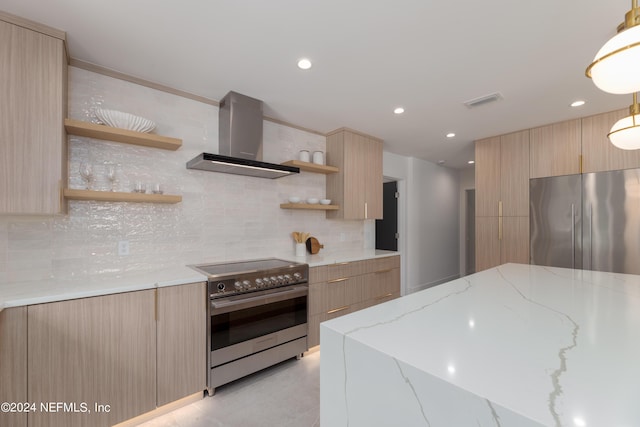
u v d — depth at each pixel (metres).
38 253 1.83
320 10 1.52
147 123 2.07
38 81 1.58
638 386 0.60
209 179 2.58
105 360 1.63
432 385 0.65
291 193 3.21
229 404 1.96
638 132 1.44
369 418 0.79
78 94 1.98
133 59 1.97
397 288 3.60
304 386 2.18
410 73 2.15
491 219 3.67
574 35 1.71
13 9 1.47
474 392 0.58
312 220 3.42
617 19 1.57
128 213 2.16
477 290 1.46
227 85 2.35
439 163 5.41
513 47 1.83
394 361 0.73
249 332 2.22
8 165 1.50
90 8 1.48
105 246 2.06
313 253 3.26
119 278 1.92
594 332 0.91
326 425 0.93
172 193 2.38
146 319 1.77
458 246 6.10
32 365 1.43
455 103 2.68
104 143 2.07
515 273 1.94
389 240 5.00
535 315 1.07
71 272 1.93
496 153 3.65
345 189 3.36
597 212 2.91
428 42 1.79
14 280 1.75
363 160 3.57
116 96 2.14
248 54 1.92
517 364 0.70
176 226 2.39
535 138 3.34
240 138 2.50
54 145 1.61
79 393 1.55
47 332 1.47
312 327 2.67
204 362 2.00
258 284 2.27
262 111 2.72
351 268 3.04
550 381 0.62
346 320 1.01
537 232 3.30
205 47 1.84
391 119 3.09
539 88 2.38
